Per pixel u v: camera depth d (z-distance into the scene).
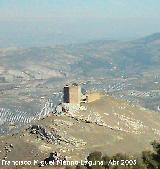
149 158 130.00
